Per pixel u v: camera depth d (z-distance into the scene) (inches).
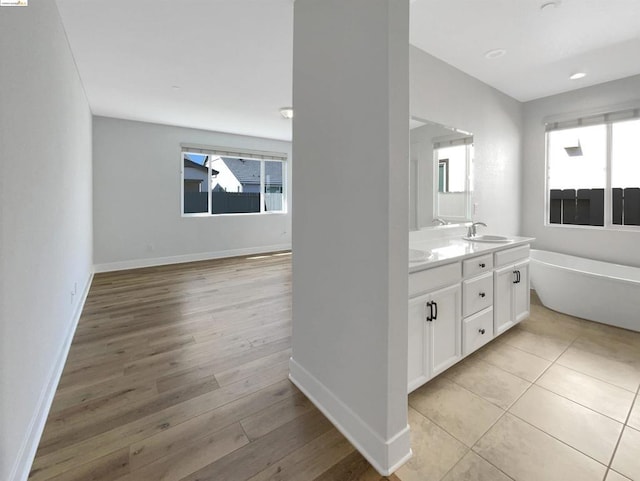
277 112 179.5
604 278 108.0
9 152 47.7
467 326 82.1
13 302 48.0
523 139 148.8
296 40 70.4
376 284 51.4
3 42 45.9
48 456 54.1
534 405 68.1
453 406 68.2
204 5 83.3
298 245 72.1
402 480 50.1
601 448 56.1
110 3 82.3
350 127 55.3
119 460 53.4
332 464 53.1
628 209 127.0
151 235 209.3
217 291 150.4
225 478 50.2
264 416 64.4
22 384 51.3
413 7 80.1
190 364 84.4
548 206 146.1
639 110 118.9
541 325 109.8
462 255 79.6
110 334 102.8
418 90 100.3
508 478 50.3
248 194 265.7
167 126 211.6
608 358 87.4
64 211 93.3
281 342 97.4
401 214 50.1
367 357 53.9
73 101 111.8
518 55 104.0
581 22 86.5
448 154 113.3
